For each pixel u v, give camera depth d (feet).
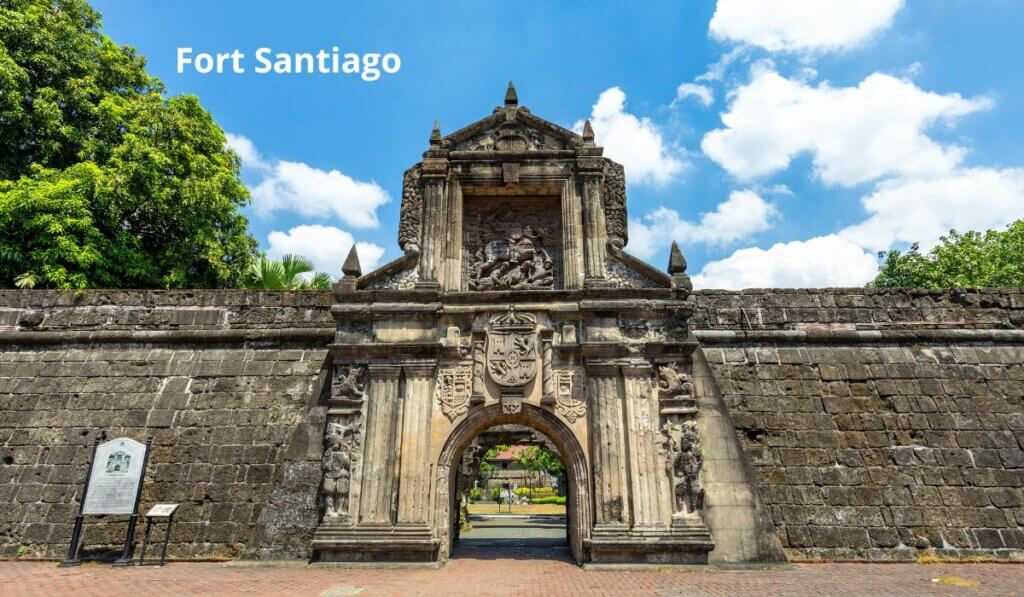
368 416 46.80
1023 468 49.39
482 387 47.52
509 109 56.44
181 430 52.80
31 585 36.17
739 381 54.65
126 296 60.03
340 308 49.32
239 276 86.84
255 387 55.06
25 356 57.72
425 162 53.93
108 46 80.69
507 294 49.73
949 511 47.55
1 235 66.44
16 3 73.26
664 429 46.09
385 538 43.24
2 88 68.59
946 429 51.57
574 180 53.72
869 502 47.98
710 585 36.24
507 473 243.81
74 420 53.67
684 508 44.14
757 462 50.29
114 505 43.98
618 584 36.63
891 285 110.22
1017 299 58.59
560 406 47.06
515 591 34.24
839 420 52.24
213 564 45.03
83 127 76.89
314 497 45.91
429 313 48.80
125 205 71.67
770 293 58.95
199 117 83.25
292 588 35.09
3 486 50.34
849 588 35.12
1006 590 34.45
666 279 49.80
